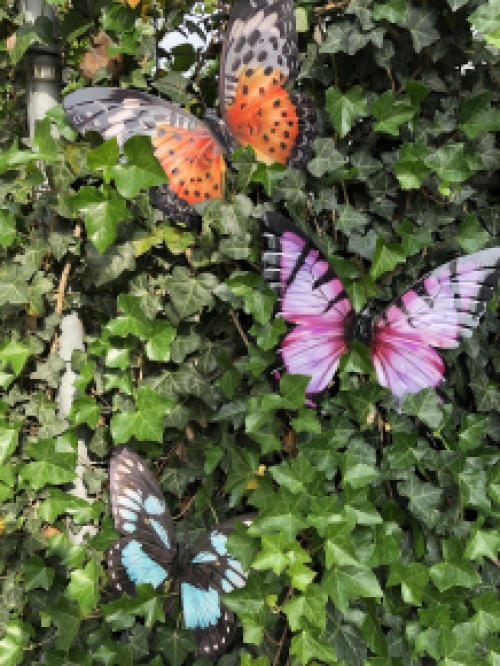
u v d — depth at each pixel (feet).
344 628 2.50
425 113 2.55
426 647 2.46
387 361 2.42
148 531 2.43
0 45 2.67
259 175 2.26
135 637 2.50
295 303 2.29
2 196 2.48
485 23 2.25
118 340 2.43
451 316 2.38
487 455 2.54
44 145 2.33
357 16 2.28
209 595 2.43
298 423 2.36
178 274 2.42
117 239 2.42
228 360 2.42
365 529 2.45
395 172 2.37
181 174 2.36
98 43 2.48
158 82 2.47
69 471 2.46
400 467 2.44
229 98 2.28
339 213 2.46
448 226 2.57
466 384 2.68
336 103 2.33
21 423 2.57
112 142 2.15
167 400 2.40
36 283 2.48
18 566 2.80
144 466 2.45
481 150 2.54
